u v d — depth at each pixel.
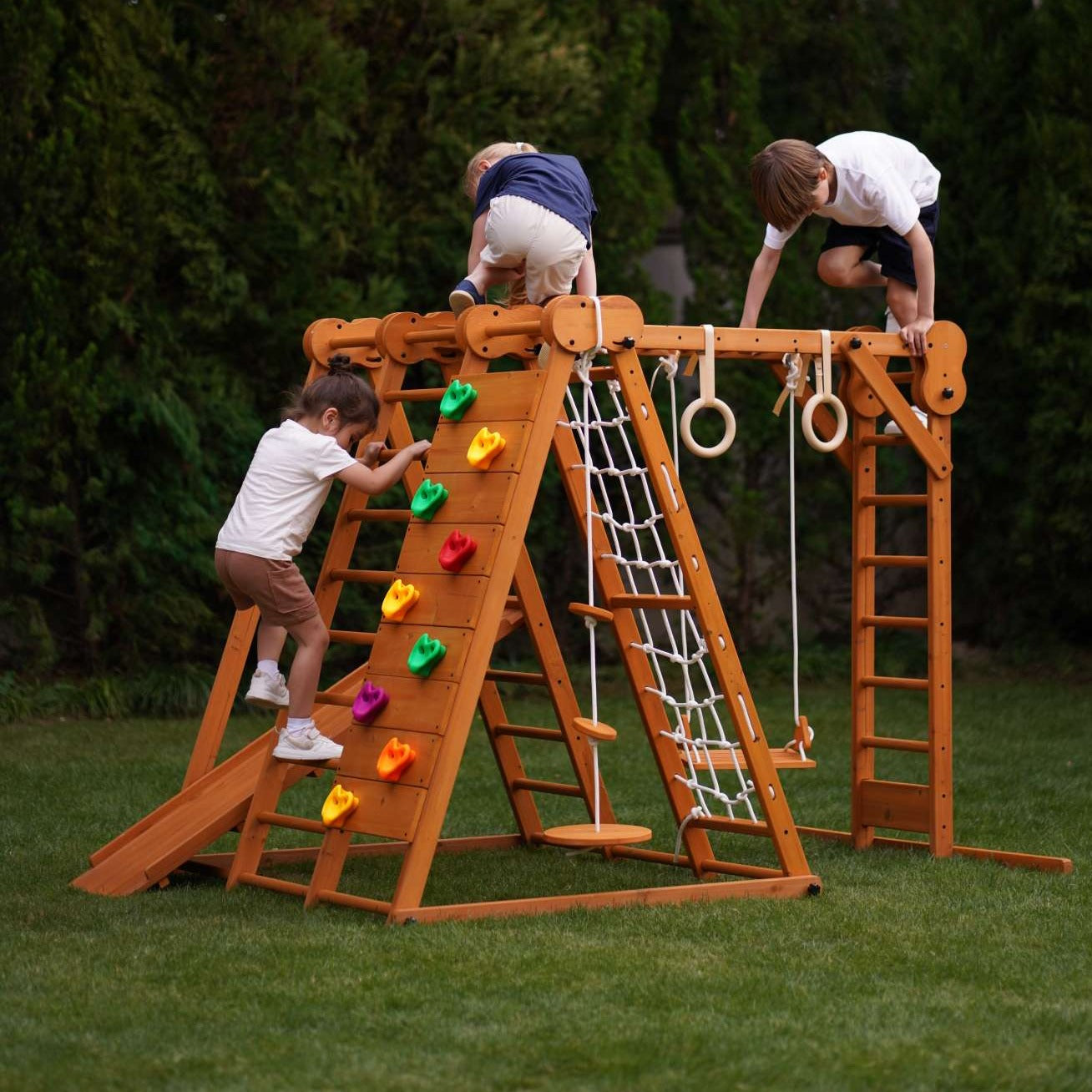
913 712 9.37
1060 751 7.82
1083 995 3.62
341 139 9.44
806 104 11.31
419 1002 3.49
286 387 9.52
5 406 8.62
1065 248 9.76
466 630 4.39
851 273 5.89
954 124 10.38
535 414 4.52
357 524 5.18
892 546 11.08
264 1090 2.94
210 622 9.38
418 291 9.90
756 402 10.48
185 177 8.98
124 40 8.79
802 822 6.29
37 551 8.89
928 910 4.52
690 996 3.55
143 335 8.89
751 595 10.79
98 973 3.73
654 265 11.66
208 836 4.98
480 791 6.98
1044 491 10.10
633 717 9.16
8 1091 2.93
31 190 8.55
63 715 8.81
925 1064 3.10
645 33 10.54
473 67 9.75
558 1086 2.96
